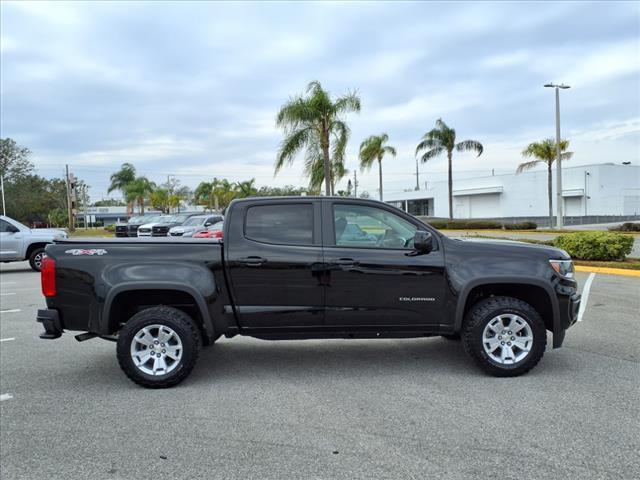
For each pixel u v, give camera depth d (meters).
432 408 4.40
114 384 5.21
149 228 28.39
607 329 7.11
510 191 55.72
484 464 3.43
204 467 3.47
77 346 6.79
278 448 3.72
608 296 9.56
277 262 5.12
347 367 5.64
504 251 5.28
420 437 3.85
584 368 5.43
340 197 5.38
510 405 4.43
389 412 4.33
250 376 5.38
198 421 4.22
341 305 5.18
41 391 5.01
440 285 5.19
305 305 5.18
